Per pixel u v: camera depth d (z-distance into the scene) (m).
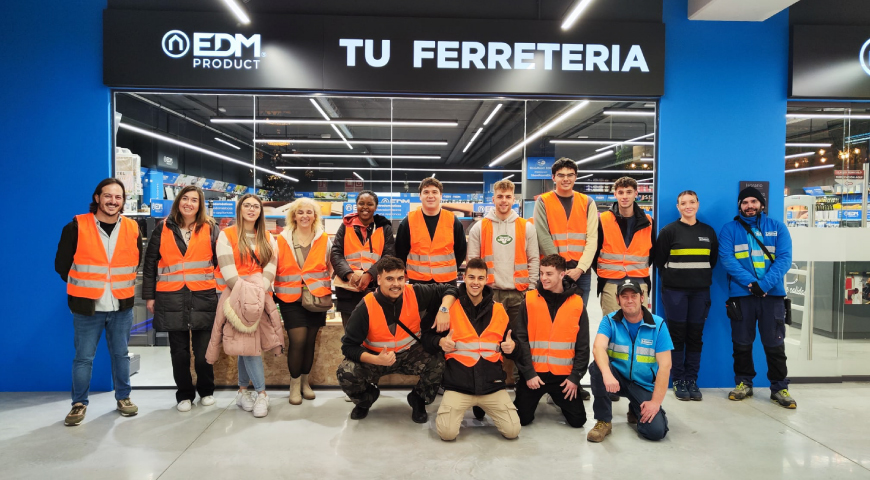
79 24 3.40
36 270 3.39
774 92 3.65
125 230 2.89
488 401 2.61
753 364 3.42
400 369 2.83
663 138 3.64
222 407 3.08
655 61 3.58
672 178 3.64
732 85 3.65
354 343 2.74
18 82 3.38
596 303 6.20
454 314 2.67
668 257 3.36
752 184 3.66
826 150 4.17
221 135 6.02
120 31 3.38
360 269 3.22
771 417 2.99
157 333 4.82
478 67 3.55
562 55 3.57
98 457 2.35
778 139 3.66
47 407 3.08
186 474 2.18
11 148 3.38
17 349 3.39
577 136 6.09
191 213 2.96
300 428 2.74
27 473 2.19
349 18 3.52
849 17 3.67
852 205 4.17
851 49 3.62
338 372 2.77
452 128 5.94
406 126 5.86
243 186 6.09
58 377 3.41
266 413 2.93
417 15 3.61
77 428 2.72
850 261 3.89
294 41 3.49
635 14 3.63
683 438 2.64
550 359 2.73
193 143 6.00
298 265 3.14
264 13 3.49
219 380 3.47
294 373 3.12
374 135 6.20
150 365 4.06
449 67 3.55
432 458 2.37
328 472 2.21
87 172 3.42
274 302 3.24
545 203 3.32
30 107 3.39
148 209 4.85
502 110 5.27
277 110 5.49
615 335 2.69
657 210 3.65
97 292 2.77
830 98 3.65
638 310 2.61
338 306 3.28
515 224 3.19
